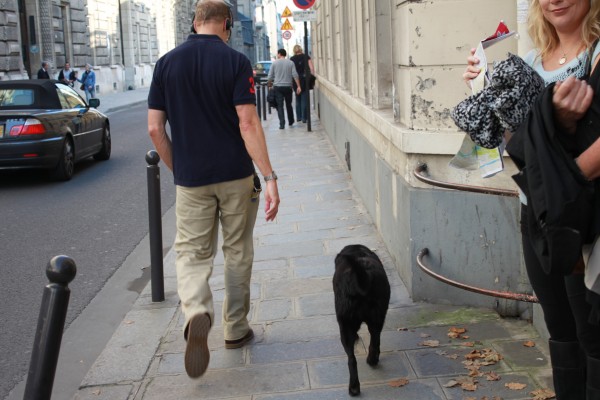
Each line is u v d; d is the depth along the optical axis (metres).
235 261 4.23
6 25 26.27
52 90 12.03
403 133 4.62
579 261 2.37
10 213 9.09
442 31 4.46
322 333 4.53
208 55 3.93
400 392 3.66
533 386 3.61
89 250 7.25
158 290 5.38
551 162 2.20
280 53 18.44
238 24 72.69
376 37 6.68
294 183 10.10
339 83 12.16
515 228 4.39
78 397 3.87
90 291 5.96
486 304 4.62
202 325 3.67
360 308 3.65
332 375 3.92
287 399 3.68
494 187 4.41
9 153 10.76
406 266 5.00
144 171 12.61
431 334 4.32
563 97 2.19
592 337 2.46
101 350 4.71
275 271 5.95
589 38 2.41
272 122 20.77
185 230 4.02
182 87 3.92
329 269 5.91
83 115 12.55
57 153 11.16
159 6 54.06
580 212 2.16
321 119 18.73
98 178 11.88
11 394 4.12
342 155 11.48
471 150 2.97
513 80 2.49
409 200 4.71
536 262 2.63
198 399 3.75
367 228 7.14
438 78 4.53
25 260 6.87
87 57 37.12
